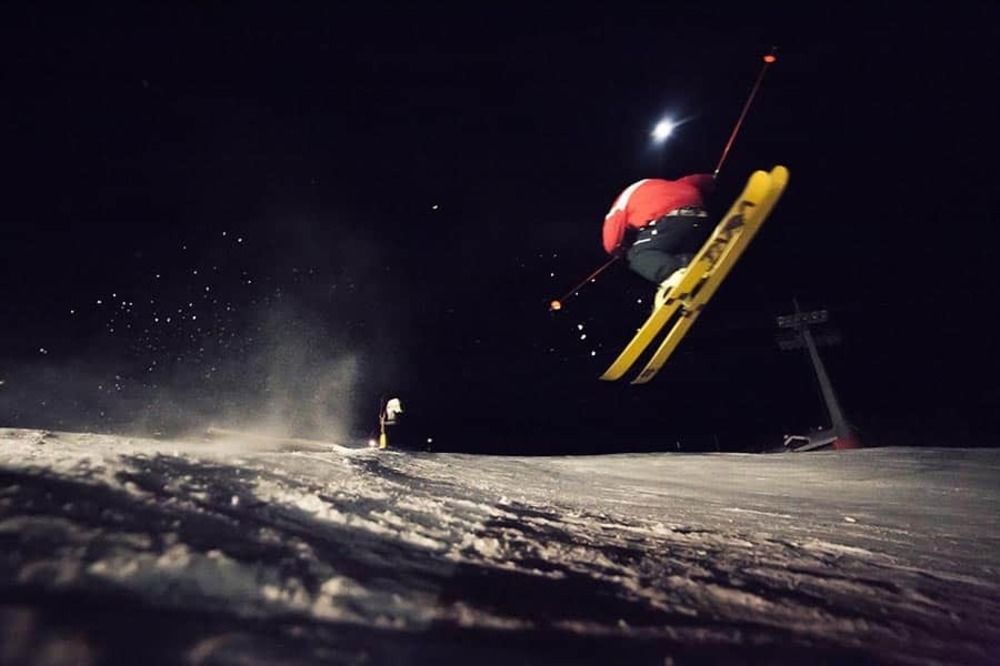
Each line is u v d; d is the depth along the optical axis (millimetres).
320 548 1117
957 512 3318
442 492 2139
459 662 817
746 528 2342
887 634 1257
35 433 2156
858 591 1549
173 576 859
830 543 2178
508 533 1604
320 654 744
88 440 1934
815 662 1055
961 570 1950
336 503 1490
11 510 956
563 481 3498
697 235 4402
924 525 2836
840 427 12188
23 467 1215
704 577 1483
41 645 645
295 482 1633
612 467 5238
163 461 1567
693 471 5152
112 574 826
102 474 1269
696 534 2066
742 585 1459
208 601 818
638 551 1660
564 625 1020
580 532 1805
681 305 4531
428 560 1217
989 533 2703
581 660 907
